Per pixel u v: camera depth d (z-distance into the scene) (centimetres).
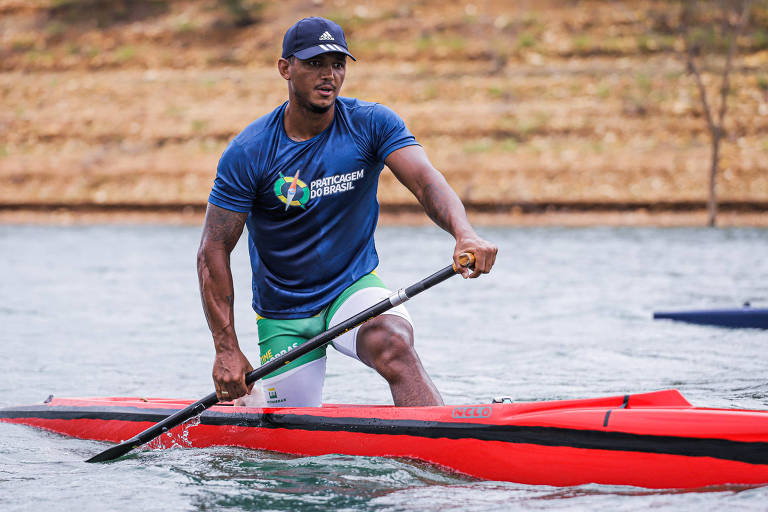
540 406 1076
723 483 962
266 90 7981
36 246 4903
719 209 6256
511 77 7738
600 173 6606
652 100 7238
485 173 6750
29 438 1380
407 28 8406
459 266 1048
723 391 1579
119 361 1997
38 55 8675
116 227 6241
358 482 1070
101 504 1019
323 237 1205
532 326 2409
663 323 2409
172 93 8062
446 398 1584
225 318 1157
